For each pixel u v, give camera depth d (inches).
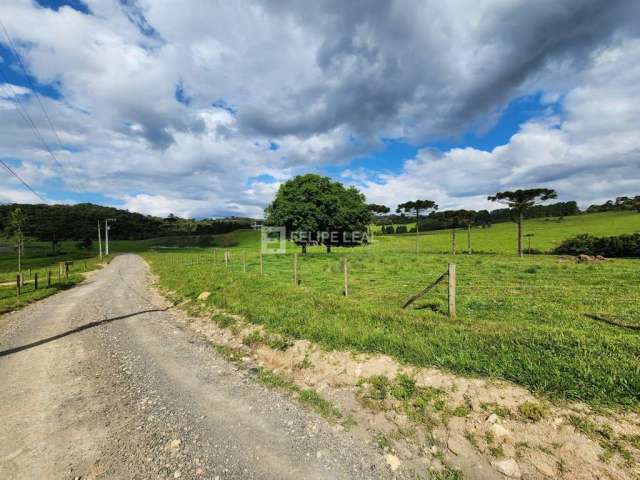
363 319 328.2
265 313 381.4
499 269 803.4
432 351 234.1
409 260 1146.7
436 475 140.7
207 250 3080.7
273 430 177.5
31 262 2308.1
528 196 1614.2
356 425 180.1
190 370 265.0
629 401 158.7
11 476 141.6
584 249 1680.6
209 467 147.5
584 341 235.6
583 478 129.0
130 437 171.2
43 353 312.7
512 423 159.9
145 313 489.4
